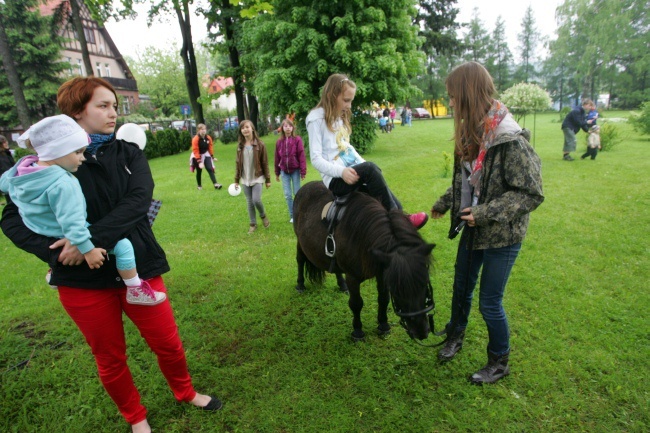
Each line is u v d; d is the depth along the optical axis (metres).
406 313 2.23
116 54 40.50
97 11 5.44
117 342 2.09
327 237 2.90
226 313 3.71
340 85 2.68
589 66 42.06
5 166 7.40
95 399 2.69
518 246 2.37
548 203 6.49
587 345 2.93
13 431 2.46
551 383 2.58
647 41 40.34
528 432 2.27
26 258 5.56
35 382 2.84
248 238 5.79
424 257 2.20
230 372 2.88
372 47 12.64
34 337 3.44
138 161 2.06
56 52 24.86
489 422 2.35
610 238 4.88
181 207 7.89
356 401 2.56
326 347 3.13
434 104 51.41
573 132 10.29
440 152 13.99
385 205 2.83
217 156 17.44
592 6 41.66
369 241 2.48
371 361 2.94
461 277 2.70
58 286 1.91
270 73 12.85
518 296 3.66
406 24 13.45
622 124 20.88
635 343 2.92
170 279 4.45
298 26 12.85
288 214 6.89
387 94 12.81
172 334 2.24
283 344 3.21
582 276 3.97
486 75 2.22
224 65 39.06
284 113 14.31
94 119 1.88
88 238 1.69
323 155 2.82
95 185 1.87
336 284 4.18
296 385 2.74
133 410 2.30
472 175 2.33
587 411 2.38
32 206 1.68
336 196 2.95
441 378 2.72
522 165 2.12
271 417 2.46
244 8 5.15
